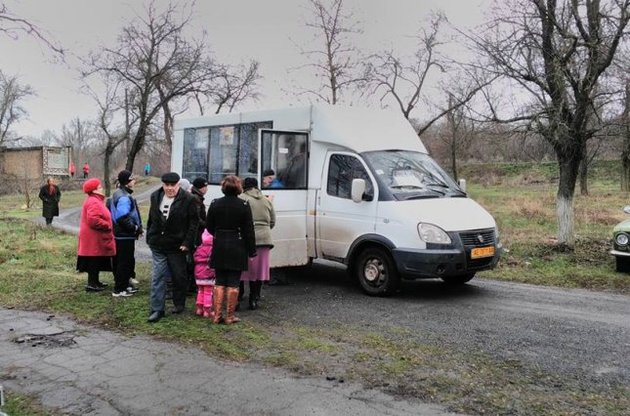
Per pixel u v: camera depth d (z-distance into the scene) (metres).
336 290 8.91
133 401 4.59
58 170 52.59
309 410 4.35
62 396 4.70
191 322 6.84
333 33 17.17
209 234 7.10
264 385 4.88
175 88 18.41
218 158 10.66
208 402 4.54
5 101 40.75
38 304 7.73
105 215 8.36
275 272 9.35
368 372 5.16
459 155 28.16
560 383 4.89
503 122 12.39
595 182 43.69
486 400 4.52
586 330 6.57
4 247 13.14
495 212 21.95
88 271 8.45
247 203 6.83
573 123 11.36
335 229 8.88
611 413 4.26
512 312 7.46
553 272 10.34
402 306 7.79
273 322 6.92
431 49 17.03
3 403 4.29
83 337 6.31
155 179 50.75
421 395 4.62
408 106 17.38
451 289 9.01
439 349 5.83
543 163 46.75
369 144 8.98
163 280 7.03
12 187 44.41
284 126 9.60
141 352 5.79
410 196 8.36
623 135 11.84
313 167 9.26
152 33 18.19
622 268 10.10
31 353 5.78
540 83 11.53
